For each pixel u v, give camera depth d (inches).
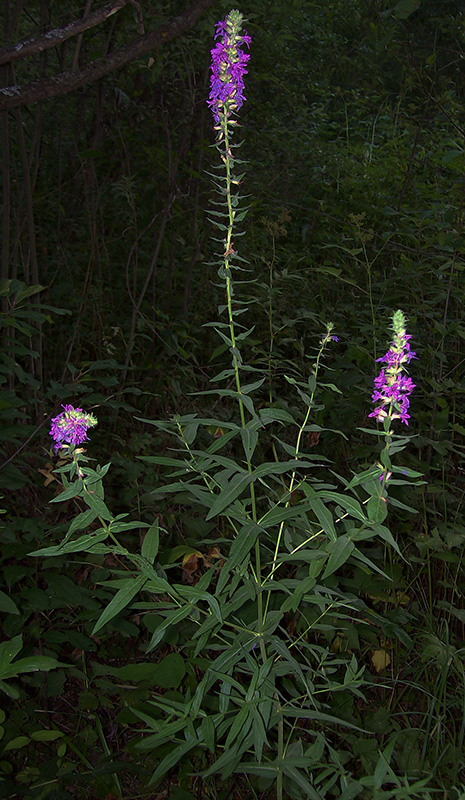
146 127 177.5
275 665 70.5
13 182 166.2
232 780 83.6
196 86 171.3
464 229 134.7
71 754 87.0
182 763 84.5
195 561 95.7
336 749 87.6
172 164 153.6
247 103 216.4
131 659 99.0
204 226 180.5
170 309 169.5
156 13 156.3
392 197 187.9
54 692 88.7
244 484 61.5
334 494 59.8
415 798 59.7
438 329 114.4
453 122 142.0
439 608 99.4
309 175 231.5
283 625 100.4
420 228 134.8
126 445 120.7
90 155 147.0
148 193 176.4
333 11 254.4
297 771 63.7
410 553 110.3
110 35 146.9
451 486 114.1
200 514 106.9
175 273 173.2
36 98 96.1
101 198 184.7
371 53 229.9
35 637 90.2
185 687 92.4
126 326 160.6
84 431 58.9
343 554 58.8
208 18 151.5
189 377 144.5
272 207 210.5
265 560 96.6
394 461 111.2
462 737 81.0
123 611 91.5
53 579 87.0
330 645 95.8
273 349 144.6
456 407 130.2
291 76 265.4
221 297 172.7
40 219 176.7
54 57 170.2
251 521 64.8
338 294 169.3
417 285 134.0
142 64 154.7
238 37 68.7
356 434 126.4
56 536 100.7
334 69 273.4
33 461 109.2
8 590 95.8
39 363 122.5
